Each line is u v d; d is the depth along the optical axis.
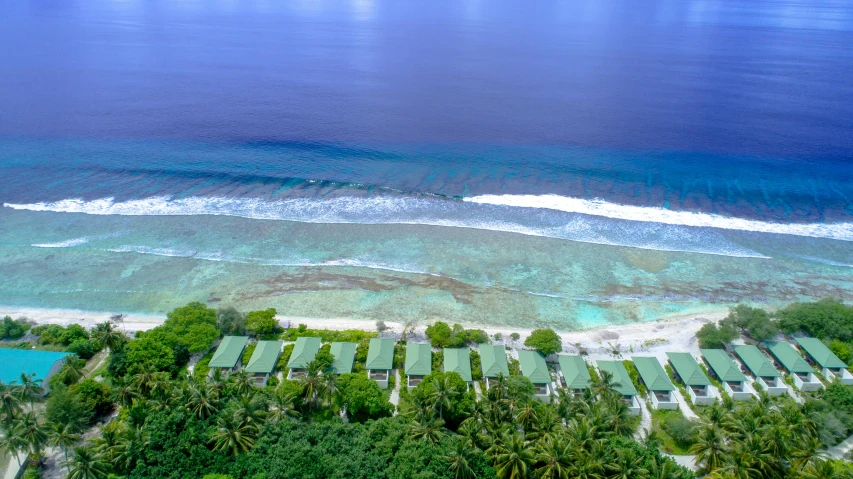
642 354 82.31
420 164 142.50
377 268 102.94
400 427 62.94
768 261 107.31
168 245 108.62
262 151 147.50
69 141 150.25
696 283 100.62
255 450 59.72
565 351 82.31
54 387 65.06
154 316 88.94
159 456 58.91
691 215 122.06
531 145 154.12
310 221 118.19
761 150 151.88
